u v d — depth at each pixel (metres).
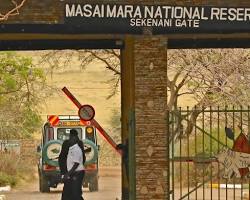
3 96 56.50
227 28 26.05
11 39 31.22
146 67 26.17
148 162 26.09
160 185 26.08
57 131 44.16
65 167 30.19
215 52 42.94
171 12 25.84
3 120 57.06
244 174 27.69
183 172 44.22
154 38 26.09
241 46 32.50
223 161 27.73
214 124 45.97
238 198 37.22
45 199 38.50
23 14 25.42
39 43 32.16
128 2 25.62
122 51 33.25
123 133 32.94
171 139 28.47
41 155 43.47
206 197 37.78
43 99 63.59
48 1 25.48
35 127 66.06
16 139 60.06
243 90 43.34
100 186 47.31
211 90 43.41
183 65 43.47
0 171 50.31
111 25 25.61
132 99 27.98
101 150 71.50
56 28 25.48
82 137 43.94
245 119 40.78
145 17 25.72
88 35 27.75
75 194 30.09
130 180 26.66
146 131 26.12
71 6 25.45
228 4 26.03
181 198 27.91
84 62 52.22
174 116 28.91
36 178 54.75
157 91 26.22
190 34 26.30
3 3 25.36
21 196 40.56
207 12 25.95
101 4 25.52
